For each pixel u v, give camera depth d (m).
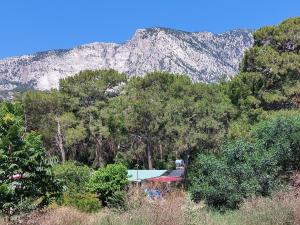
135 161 52.06
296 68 37.06
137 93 45.69
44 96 48.97
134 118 43.16
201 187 15.55
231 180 15.41
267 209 11.09
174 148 39.78
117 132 48.31
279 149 16.52
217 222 11.12
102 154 50.31
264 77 37.84
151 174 39.16
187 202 10.95
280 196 12.85
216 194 15.38
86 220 10.80
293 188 14.38
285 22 40.84
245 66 39.91
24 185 9.45
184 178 34.47
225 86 41.34
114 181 22.38
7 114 9.59
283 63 37.22
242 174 15.54
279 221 10.48
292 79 37.62
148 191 13.52
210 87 41.31
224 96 39.38
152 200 11.09
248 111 36.53
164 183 28.55
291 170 16.44
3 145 9.26
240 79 38.28
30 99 48.38
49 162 9.66
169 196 13.29
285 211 10.70
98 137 49.44
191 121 38.06
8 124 9.59
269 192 14.98
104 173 22.62
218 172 15.64
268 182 15.39
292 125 17.12
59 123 48.56
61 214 10.54
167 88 45.47
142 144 47.28
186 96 38.38
